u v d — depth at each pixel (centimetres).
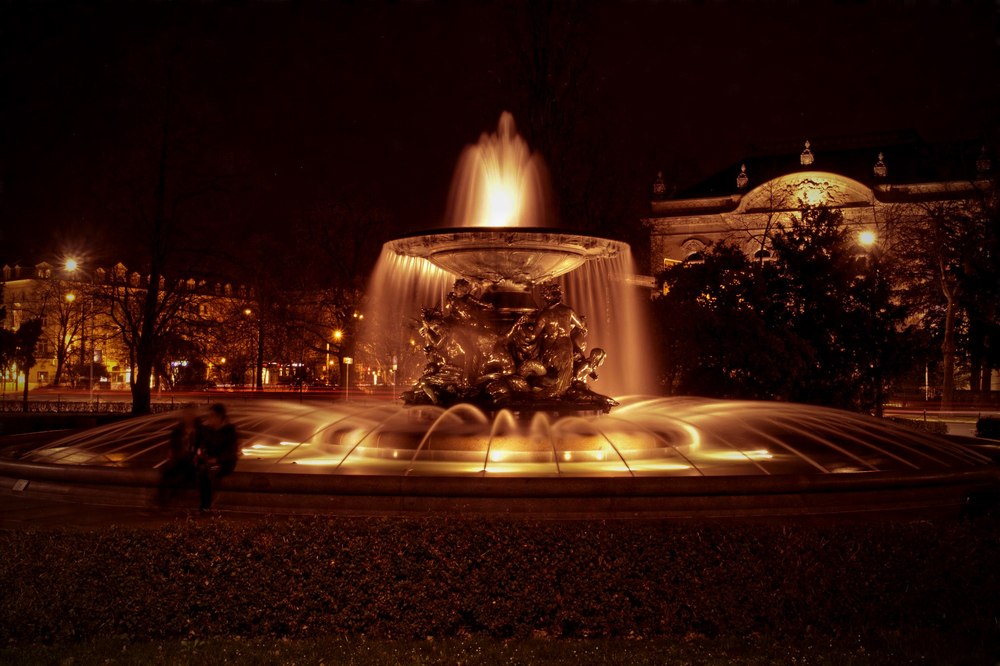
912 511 957
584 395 1320
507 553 622
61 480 1042
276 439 1540
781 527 652
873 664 546
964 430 3291
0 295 5934
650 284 2617
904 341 2317
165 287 3372
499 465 1127
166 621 607
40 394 6181
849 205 6194
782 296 2356
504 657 558
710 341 2138
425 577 616
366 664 545
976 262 3550
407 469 1091
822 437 1441
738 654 564
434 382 1313
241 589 614
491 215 1764
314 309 4638
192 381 6356
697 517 898
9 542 620
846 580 621
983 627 607
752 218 6594
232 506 941
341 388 5947
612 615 612
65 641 593
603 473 1064
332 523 644
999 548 643
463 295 1366
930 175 6275
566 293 2739
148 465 1190
